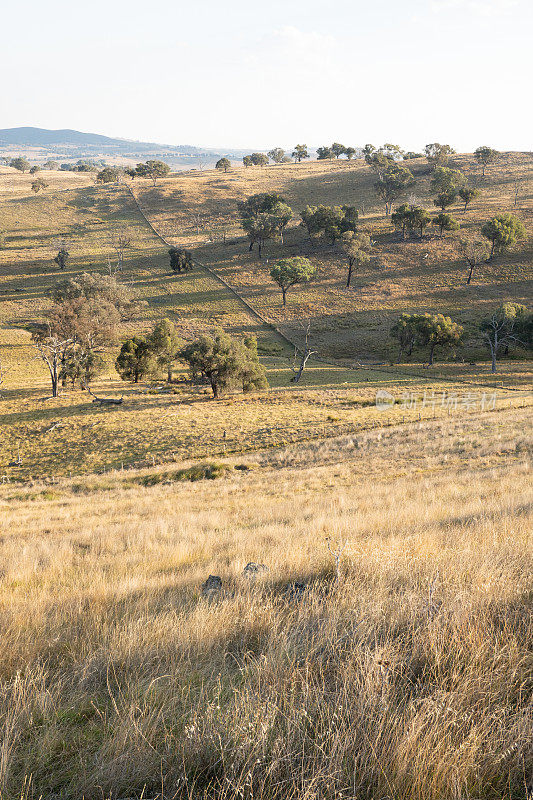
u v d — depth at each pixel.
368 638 3.79
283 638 3.90
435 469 25.06
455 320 88.44
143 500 25.78
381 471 26.70
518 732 2.54
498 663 3.25
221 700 3.20
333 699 2.99
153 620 4.73
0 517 23.23
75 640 4.46
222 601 5.21
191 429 44.66
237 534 12.50
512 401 46.69
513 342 79.06
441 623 3.85
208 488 27.92
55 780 2.56
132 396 60.22
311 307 100.88
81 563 10.55
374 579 5.54
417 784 2.25
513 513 10.27
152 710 3.03
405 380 64.88
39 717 3.13
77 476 36.12
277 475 29.34
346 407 50.72
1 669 3.86
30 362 83.81
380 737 2.54
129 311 95.56
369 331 90.25
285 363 80.19
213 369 57.56
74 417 50.50
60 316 68.00
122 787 2.47
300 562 7.09
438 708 2.64
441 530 9.48
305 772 2.36
